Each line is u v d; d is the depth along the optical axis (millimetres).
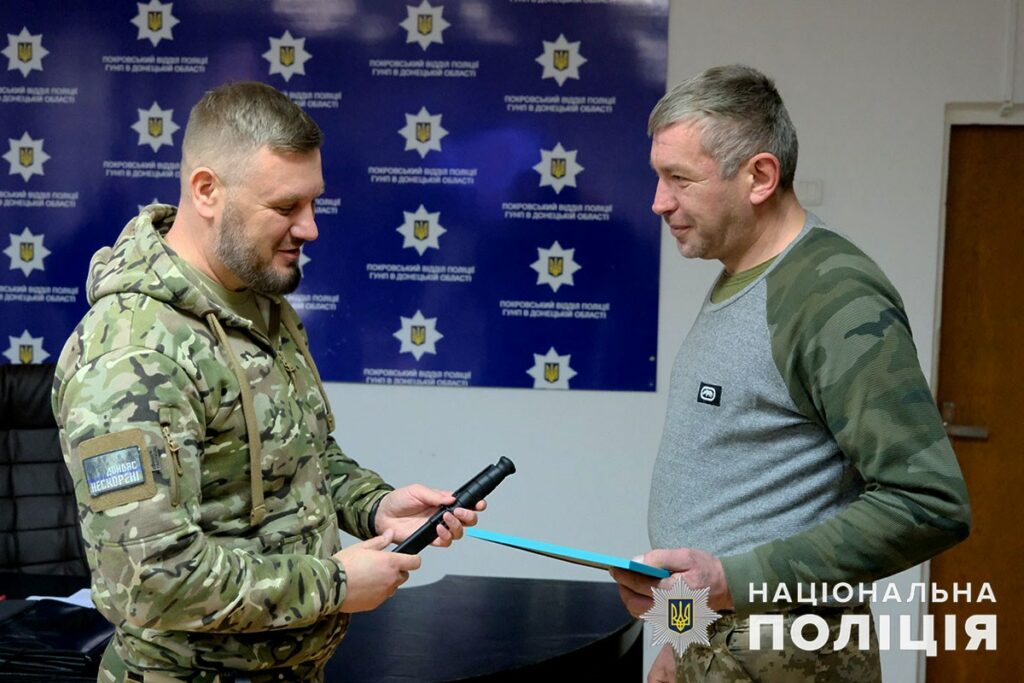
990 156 3418
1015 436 3465
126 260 1356
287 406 1418
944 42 3273
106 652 1451
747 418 1465
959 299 3463
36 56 3533
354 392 3557
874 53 3299
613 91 3379
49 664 1816
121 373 1245
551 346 3473
